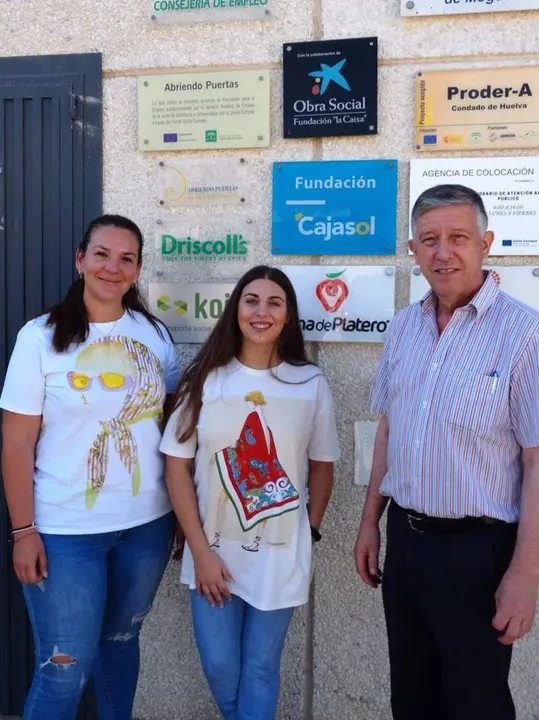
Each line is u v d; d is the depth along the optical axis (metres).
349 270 2.61
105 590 2.16
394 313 2.60
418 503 1.91
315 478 2.33
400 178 2.58
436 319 2.01
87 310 2.22
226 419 2.13
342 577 2.66
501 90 2.49
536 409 1.77
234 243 2.70
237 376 2.17
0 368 2.83
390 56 2.56
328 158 2.62
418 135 2.54
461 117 2.52
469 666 1.87
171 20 2.69
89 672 2.16
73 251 2.78
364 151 2.59
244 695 2.10
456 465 1.85
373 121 2.56
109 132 2.75
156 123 2.71
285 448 2.13
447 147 2.53
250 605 2.14
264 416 2.13
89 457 2.11
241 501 2.13
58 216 2.78
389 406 2.06
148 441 2.21
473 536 1.86
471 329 1.88
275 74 2.64
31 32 2.78
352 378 2.64
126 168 2.75
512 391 1.81
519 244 2.50
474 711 1.86
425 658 2.07
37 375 2.11
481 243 1.90
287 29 2.62
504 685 1.89
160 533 2.27
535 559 1.77
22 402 2.09
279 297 2.13
